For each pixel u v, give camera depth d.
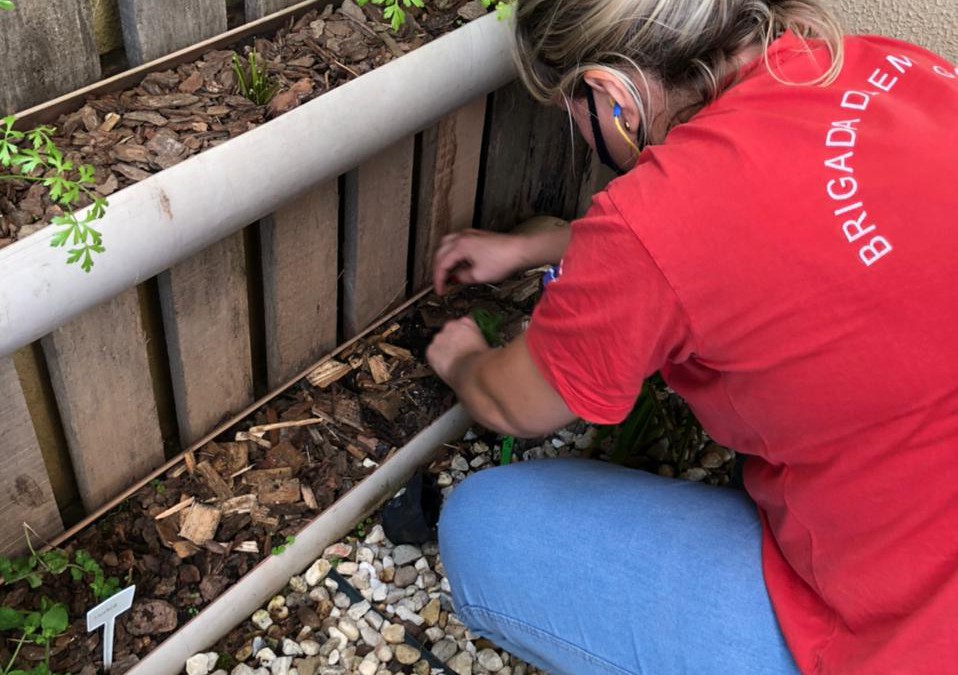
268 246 1.46
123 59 1.31
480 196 1.88
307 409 1.68
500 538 1.29
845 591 1.00
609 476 1.34
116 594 1.25
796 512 1.07
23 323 1.00
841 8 1.55
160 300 1.39
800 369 0.94
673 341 0.97
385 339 1.82
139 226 1.06
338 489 1.60
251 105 1.27
